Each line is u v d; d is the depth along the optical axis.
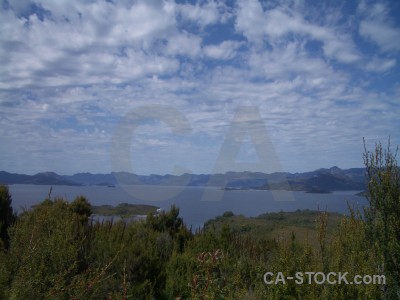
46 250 5.02
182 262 7.06
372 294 4.51
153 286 6.26
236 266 6.20
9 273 4.71
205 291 4.38
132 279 6.31
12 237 5.55
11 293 4.35
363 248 5.21
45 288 4.54
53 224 6.06
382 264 4.92
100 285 4.96
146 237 8.40
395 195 5.22
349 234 5.35
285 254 5.00
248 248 8.07
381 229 5.12
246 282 5.86
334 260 4.86
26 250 4.89
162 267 7.02
